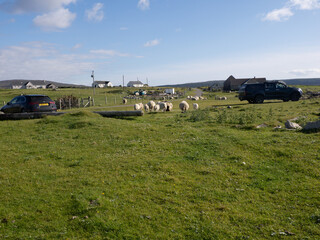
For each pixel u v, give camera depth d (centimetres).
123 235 473
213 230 485
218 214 539
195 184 683
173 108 3119
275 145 943
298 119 1434
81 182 704
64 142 1139
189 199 605
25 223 513
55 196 621
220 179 712
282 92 3067
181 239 463
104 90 12081
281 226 492
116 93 10469
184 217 529
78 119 1560
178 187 666
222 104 3506
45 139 1199
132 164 834
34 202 594
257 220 512
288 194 609
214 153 921
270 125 1312
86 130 1323
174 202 590
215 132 1209
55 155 959
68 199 603
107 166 827
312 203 561
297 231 473
